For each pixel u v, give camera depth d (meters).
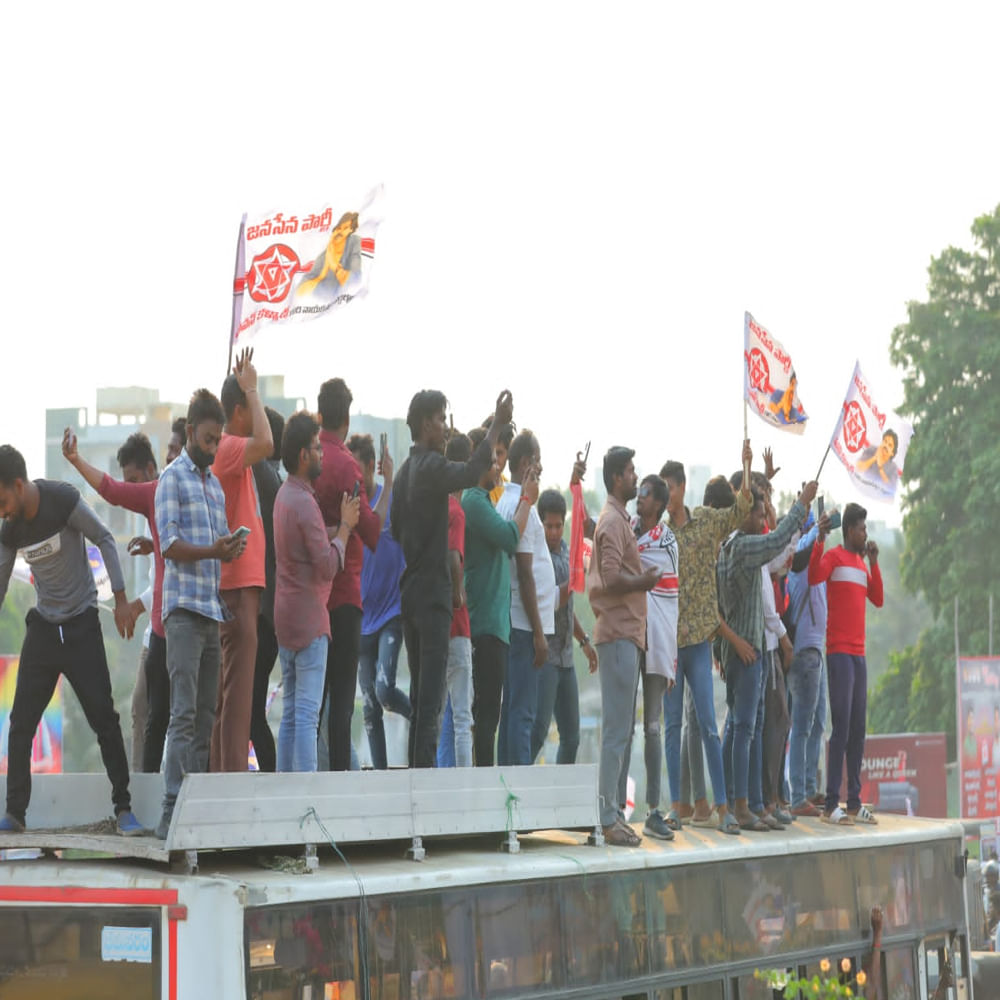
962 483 146.62
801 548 35.00
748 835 28.64
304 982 17.22
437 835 20.86
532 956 20.48
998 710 95.69
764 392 33.06
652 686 27.67
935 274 154.88
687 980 23.86
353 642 23.69
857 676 34.72
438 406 24.73
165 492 19.88
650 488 28.17
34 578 21.02
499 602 26.94
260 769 24.98
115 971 17.27
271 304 23.50
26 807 20.39
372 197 23.45
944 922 33.38
